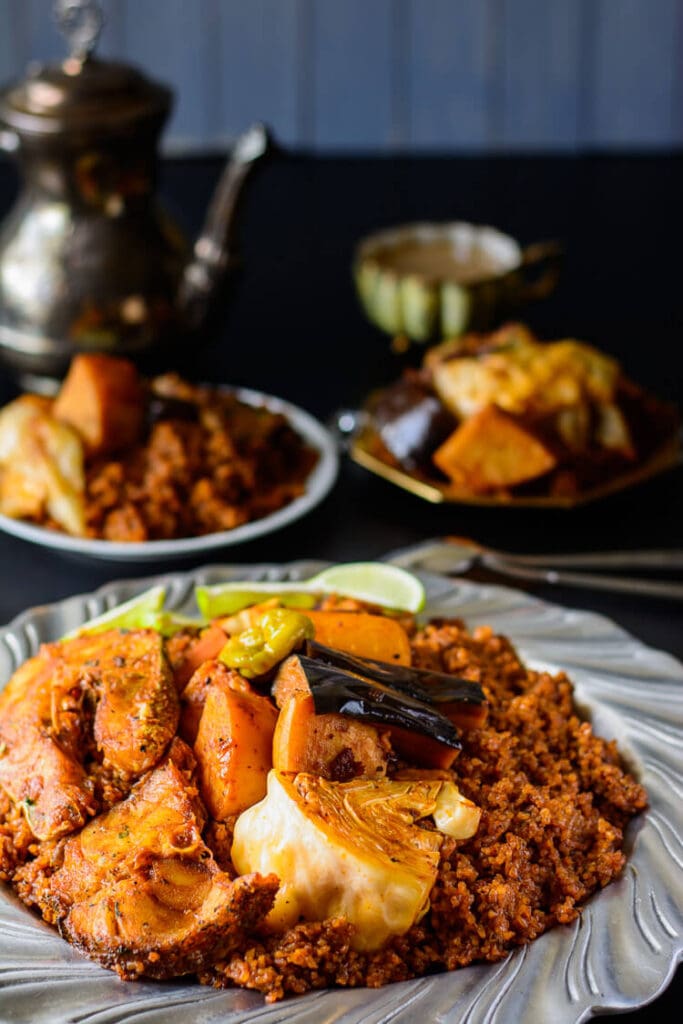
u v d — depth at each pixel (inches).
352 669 34.3
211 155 62.9
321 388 49.9
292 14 70.6
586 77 71.8
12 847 33.9
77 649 35.7
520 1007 31.6
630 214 59.3
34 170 47.2
